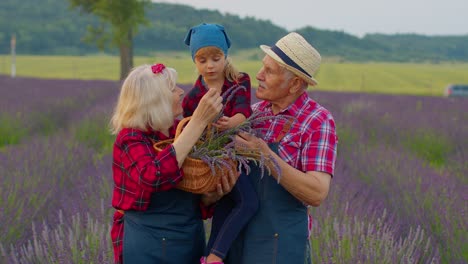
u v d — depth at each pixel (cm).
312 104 256
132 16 3806
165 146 244
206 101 228
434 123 1234
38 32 15788
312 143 246
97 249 356
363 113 1455
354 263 362
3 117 1138
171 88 242
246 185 249
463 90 4616
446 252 442
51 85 2328
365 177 707
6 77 3117
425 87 6025
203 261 249
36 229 444
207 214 262
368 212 486
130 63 4041
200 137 247
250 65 7875
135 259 243
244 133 239
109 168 655
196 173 230
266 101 280
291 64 247
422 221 493
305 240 254
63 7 19925
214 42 266
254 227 250
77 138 991
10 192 490
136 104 236
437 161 1001
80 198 524
